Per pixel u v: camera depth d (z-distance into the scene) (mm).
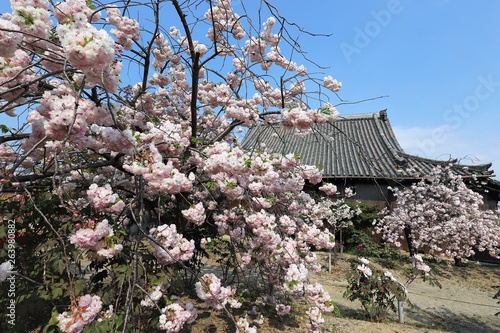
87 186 2898
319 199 9172
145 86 3500
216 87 3648
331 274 6930
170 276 2332
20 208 2451
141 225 2051
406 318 4680
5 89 1623
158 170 1792
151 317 2256
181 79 4109
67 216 2635
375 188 9898
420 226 8172
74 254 2031
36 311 2184
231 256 3611
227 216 3336
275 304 3549
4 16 1516
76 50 1150
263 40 3457
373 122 13922
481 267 8617
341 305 4996
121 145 1822
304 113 2369
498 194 9320
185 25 3029
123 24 2955
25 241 2514
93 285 2248
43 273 2301
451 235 8094
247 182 2936
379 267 7699
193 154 3305
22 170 2480
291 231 3266
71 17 1308
